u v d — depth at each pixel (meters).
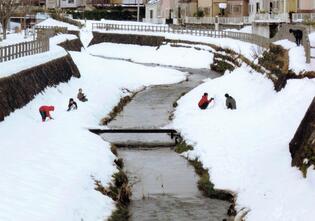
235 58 52.88
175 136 28.66
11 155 22.11
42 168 21.08
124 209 19.08
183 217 18.36
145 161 24.92
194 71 57.84
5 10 60.53
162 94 42.75
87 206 18.45
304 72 29.27
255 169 21.19
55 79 37.84
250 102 32.56
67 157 22.91
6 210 16.78
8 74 29.72
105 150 25.30
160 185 21.62
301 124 21.03
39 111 30.12
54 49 44.25
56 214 17.14
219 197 20.09
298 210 16.22
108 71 49.84
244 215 17.73
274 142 23.31
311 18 58.12
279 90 30.66
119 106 37.59
